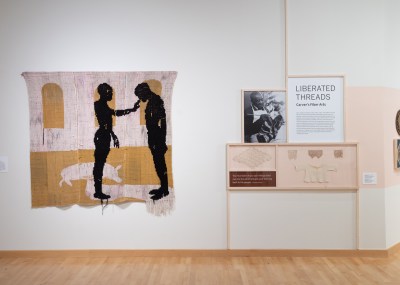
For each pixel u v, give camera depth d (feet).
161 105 12.25
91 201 12.31
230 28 12.25
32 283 10.30
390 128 12.65
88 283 10.28
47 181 12.32
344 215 12.30
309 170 12.25
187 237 12.38
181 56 12.25
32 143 12.25
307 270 11.13
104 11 12.23
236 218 12.34
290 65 12.25
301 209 12.33
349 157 12.25
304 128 12.25
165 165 12.29
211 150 12.34
